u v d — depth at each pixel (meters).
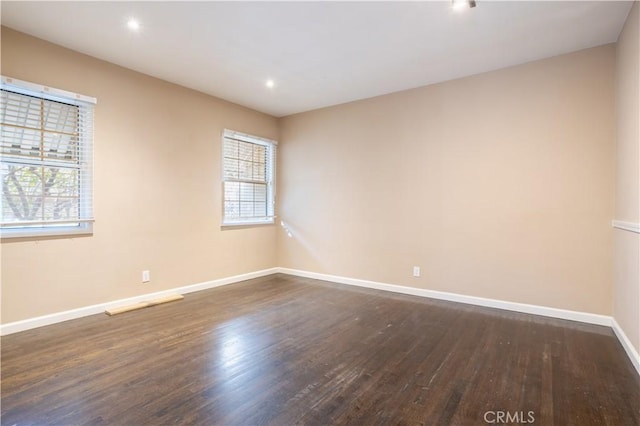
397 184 4.14
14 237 2.74
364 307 3.53
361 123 4.43
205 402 1.81
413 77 3.66
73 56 3.03
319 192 4.85
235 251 4.63
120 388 1.94
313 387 1.97
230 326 2.95
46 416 1.68
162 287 3.78
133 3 2.33
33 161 2.84
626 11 2.41
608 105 2.93
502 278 3.45
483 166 3.54
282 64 3.34
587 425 1.64
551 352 2.45
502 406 1.79
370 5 2.34
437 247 3.85
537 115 3.24
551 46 2.96
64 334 2.72
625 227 2.48
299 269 5.09
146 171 3.61
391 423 1.65
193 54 3.12
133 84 3.48
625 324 2.52
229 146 4.56
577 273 3.08
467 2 2.29
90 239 3.18
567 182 3.11
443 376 2.11
